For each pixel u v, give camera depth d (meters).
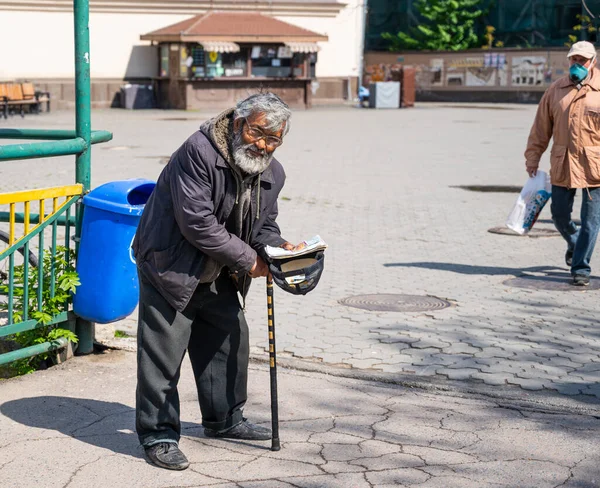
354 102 41.56
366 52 48.38
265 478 3.82
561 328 6.33
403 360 5.54
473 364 5.46
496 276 8.10
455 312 6.79
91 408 4.63
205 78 34.94
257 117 3.60
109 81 35.94
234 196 3.78
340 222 11.05
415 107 39.12
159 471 3.89
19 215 5.39
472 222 11.09
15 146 4.69
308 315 6.69
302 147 20.83
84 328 5.45
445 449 4.15
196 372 4.21
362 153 19.52
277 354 5.66
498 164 17.50
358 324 6.43
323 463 3.98
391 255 9.09
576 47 7.22
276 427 4.12
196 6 36.72
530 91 42.81
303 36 35.91
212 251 3.71
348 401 4.80
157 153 18.83
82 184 5.21
